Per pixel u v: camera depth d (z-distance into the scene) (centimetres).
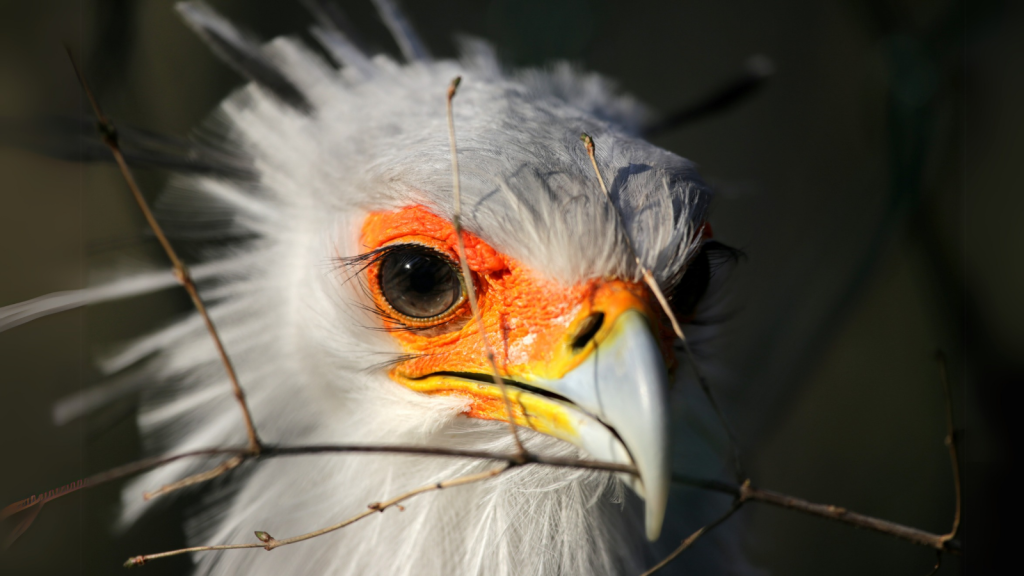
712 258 252
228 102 254
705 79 314
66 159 252
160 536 257
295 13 261
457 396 249
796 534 282
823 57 309
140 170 256
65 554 257
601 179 247
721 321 254
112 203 258
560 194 247
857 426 301
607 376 246
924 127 259
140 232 256
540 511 250
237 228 253
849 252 263
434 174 248
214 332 245
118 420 255
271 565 251
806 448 296
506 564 250
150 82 259
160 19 259
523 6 269
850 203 264
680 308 250
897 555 278
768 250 294
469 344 248
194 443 252
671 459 246
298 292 251
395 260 249
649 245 247
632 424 246
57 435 257
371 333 250
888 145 260
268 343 252
